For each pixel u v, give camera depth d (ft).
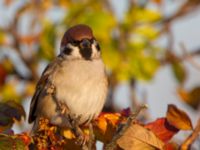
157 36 47.47
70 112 32.96
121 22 46.50
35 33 48.24
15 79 48.78
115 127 29.22
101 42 45.09
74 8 46.03
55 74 33.65
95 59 33.91
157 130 28.50
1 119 29.58
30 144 28.86
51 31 46.57
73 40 33.99
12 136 27.58
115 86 46.32
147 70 46.65
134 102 46.14
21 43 48.83
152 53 47.14
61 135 30.09
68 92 33.30
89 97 33.30
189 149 28.35
